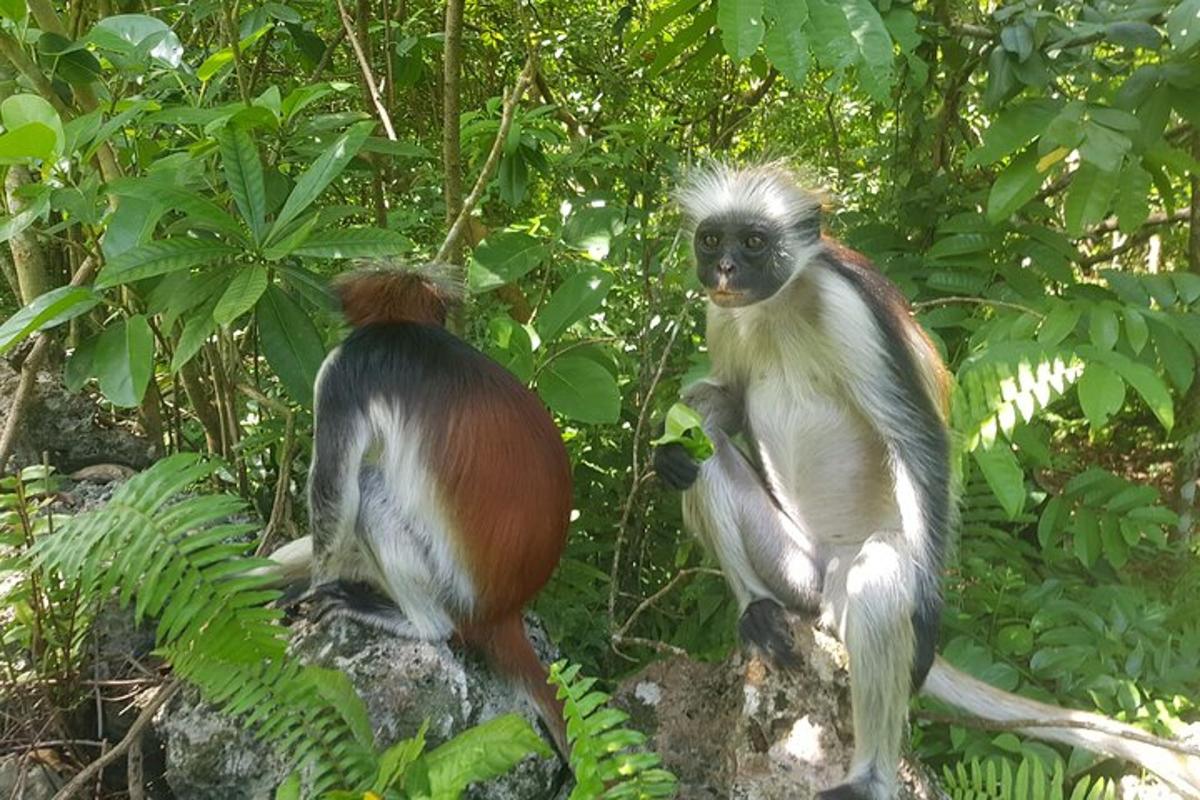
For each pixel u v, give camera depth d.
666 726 1.90
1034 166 2.17
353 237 1.84
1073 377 1.93
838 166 3.17
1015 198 2.17
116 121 1.83
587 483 2.32
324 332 2.25
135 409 2.45
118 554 1.60
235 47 2.02
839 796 1.68
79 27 2.27
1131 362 1.94
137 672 1.89
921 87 2.44
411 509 1.79
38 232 1.95
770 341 1.89
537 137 2.34
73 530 1.61
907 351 1.83
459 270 2.04
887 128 3.29
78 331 2.37
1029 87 2.37
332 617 1.82
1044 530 2.23
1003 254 2.40
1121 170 2.16
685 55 2.91
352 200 2.75
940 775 1.98
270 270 1.87
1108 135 2.04
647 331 2.23
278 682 1.58
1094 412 1.90
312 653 1.77
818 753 1.74
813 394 1.89
